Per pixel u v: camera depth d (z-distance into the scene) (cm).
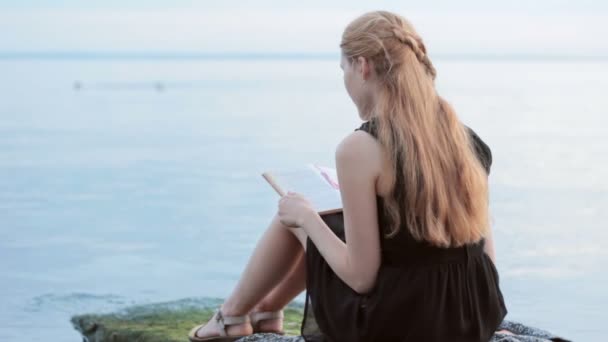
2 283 580
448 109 277
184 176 1077
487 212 284
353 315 281
